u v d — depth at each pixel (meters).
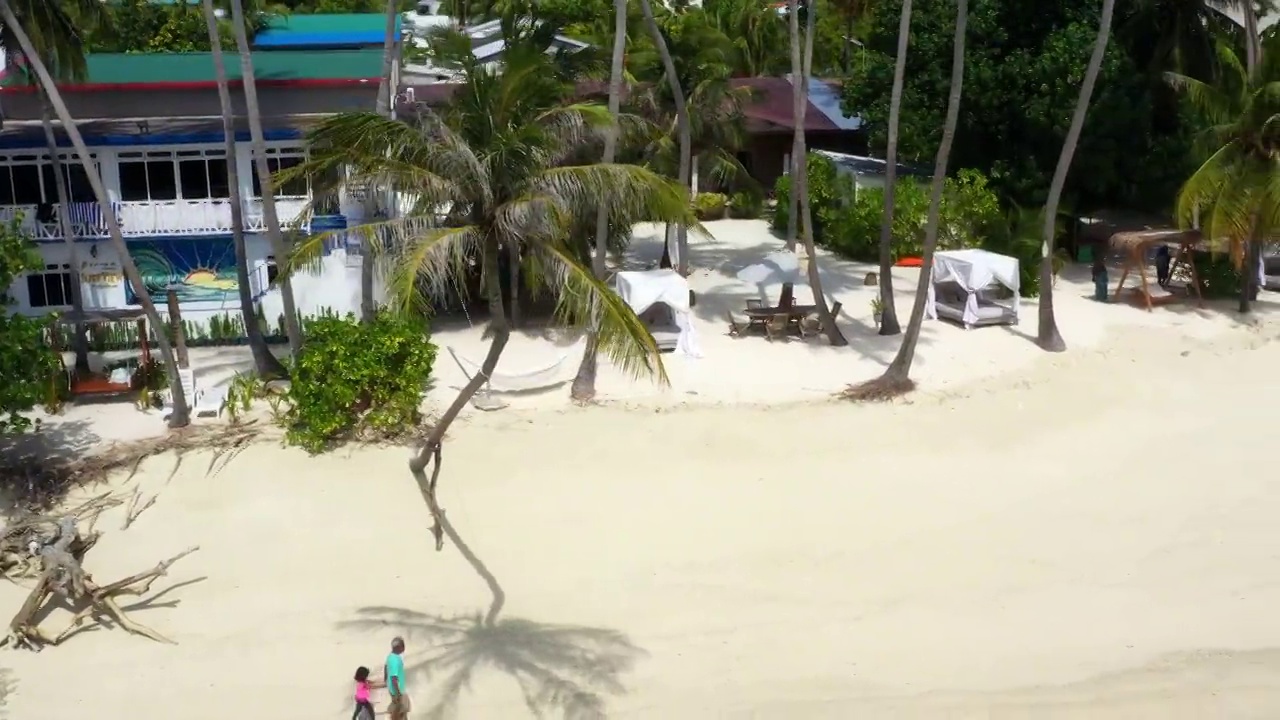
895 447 25.36
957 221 38.69
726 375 28.95
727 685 17.44
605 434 25.42
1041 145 40.56
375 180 17.48
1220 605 19.48
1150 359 30.83
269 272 32.84
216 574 20.67
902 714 16.64
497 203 17.75
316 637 18.81
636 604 19.69
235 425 25.77
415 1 77.06
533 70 19.73
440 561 21.06
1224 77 42.00
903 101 41.41
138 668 18.08
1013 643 18.47
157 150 32.69
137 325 29.80
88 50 44.28
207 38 48.62
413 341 25.55
